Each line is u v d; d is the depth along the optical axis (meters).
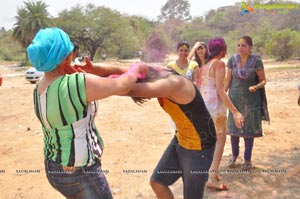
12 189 4.21
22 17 51.09
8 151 5.66
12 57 70.56
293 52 31.56
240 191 3.91
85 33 43.91
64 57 2.05
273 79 16.78
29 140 6.28
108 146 5.78
